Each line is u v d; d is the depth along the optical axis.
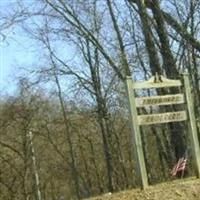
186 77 12.40
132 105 11.62
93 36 24.45
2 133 36.66
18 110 35.41
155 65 20.64
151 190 11.19
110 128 29.27
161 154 23.19
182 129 19.27
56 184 39.19
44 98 34.41
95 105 29.02
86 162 36.03
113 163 29.33
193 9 22.23
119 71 24.12
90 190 35.25
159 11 20.47
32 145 36.38
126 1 22.86
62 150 36.78
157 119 11.87
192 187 11.22
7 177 38.38
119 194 11.27
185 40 22.00
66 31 26.34
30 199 38.16
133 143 11.59
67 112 30.84
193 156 12.49
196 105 22.34
